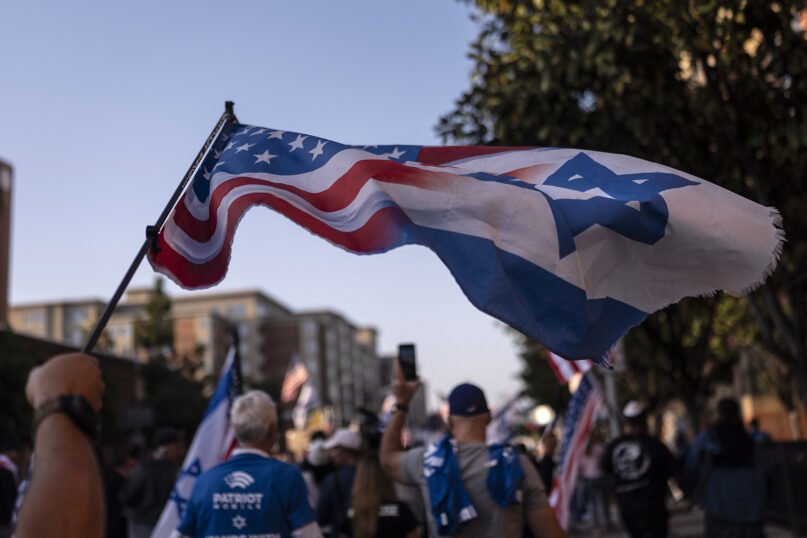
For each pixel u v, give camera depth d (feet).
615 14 29.43
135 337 194.70
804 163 30.40
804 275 32.04
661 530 22.71
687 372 47.93
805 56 28.43
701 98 30.89
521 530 11.59
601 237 9.93
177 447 28.30
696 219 9.91
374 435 18.21
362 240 9.84
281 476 12.28
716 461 21.62
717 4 28.04
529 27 33.91
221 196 10.46
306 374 101.14
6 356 98.43
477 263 9.45
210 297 403.95
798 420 84.58
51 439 5.06
